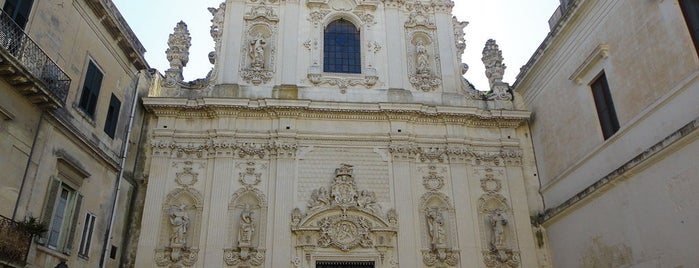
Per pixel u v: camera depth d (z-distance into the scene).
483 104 21.95
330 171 19.78
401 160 20.14
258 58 21.34
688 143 12.84
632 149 15.23
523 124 21.72
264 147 19.81
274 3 22.75
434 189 19.97
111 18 16.50
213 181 19.09
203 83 21.00
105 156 16.48
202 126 20.14
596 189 16.39
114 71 17.44
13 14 12.47
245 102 20.05
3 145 12.00
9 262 11.61
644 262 14.38
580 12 17.77
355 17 22.94
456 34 23.28
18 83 12.23
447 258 18.78
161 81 20.89
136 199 18.75
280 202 18.89
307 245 18.28
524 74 21.69
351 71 22.17
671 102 13.71
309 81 21.27
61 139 14.22
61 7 14.33
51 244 13.76
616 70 16.09
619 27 15.94
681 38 13.41
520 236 19.53
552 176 19.78
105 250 16.48
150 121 20.05
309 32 22.28
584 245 17.22
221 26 22.16
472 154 20.83
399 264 18.41
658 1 14.24
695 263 12.58
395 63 22.00
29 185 12.84
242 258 17.91
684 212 12.98
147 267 17.59
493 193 20.31
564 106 19.06
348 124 20.69
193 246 18.16
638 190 14.73
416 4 23.58
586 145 17.62
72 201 14.77
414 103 20.69
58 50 14.20
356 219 18.86
